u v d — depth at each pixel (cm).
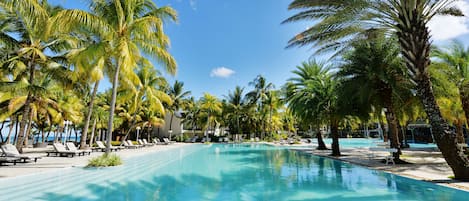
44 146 2469
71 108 2286
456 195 594
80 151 1370
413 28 734
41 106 1817
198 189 715
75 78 1339
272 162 1305
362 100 1112
